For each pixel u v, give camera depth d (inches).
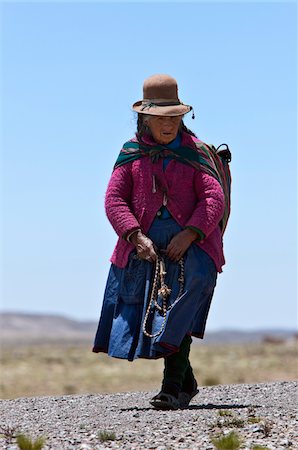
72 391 2447.1
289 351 4626.0
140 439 582.9
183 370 713.0
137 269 699.4
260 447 556.4
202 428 613.9
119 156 714.8
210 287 701.3
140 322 698.2
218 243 710.5
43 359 4471.0
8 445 582.2
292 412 676.1
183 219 697.0
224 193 732.0
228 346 6437.0
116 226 698.2
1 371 3555.6
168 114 693.9
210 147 725.9
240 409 703.1
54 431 622.8
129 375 3228.3
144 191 701.3
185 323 685.3
